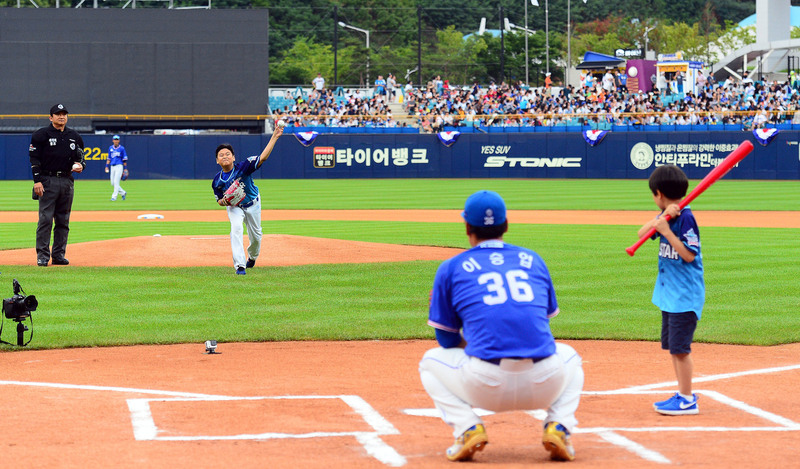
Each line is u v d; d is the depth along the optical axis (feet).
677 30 373.40
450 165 172.45
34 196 51.44
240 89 187.01
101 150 167.43
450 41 355.36
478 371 18.02
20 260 55.01
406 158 172.96
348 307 40.57
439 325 18.78
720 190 134.51
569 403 18.89
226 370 28.45
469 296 18.31
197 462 18.67
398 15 372.38
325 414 22.82
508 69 335.06
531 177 169.78
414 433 21.04
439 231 78.02
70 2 319.06
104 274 49.29
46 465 18.40
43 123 182.39
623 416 22.74
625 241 66.85
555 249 61.36
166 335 34.32
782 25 231.91
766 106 184.44
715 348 32.22
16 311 31.42
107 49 183.01
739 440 20.49
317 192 135.13
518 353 17.90
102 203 114.83
